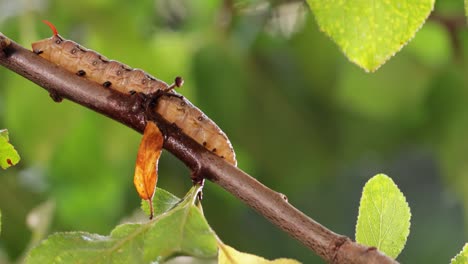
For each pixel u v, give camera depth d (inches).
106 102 16.7
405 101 30.3
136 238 15.2
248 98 30.6
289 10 29.7
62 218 29.1
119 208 30.1
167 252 14.7
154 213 16.2
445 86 30.4
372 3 15.2
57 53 17.4
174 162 30.5
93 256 15.1
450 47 29.6
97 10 28.0
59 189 28.9
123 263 15.1
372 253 15.3
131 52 28.2
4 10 27.6
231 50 30.2
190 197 15.5
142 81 17.2
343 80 30.0
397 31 15.2
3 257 27.1
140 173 15.9
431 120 30.8
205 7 30.4
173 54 29.4
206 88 30.0
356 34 15.2
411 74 30.0
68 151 28.8
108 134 28.8
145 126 16.7
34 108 26.7
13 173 27.6
